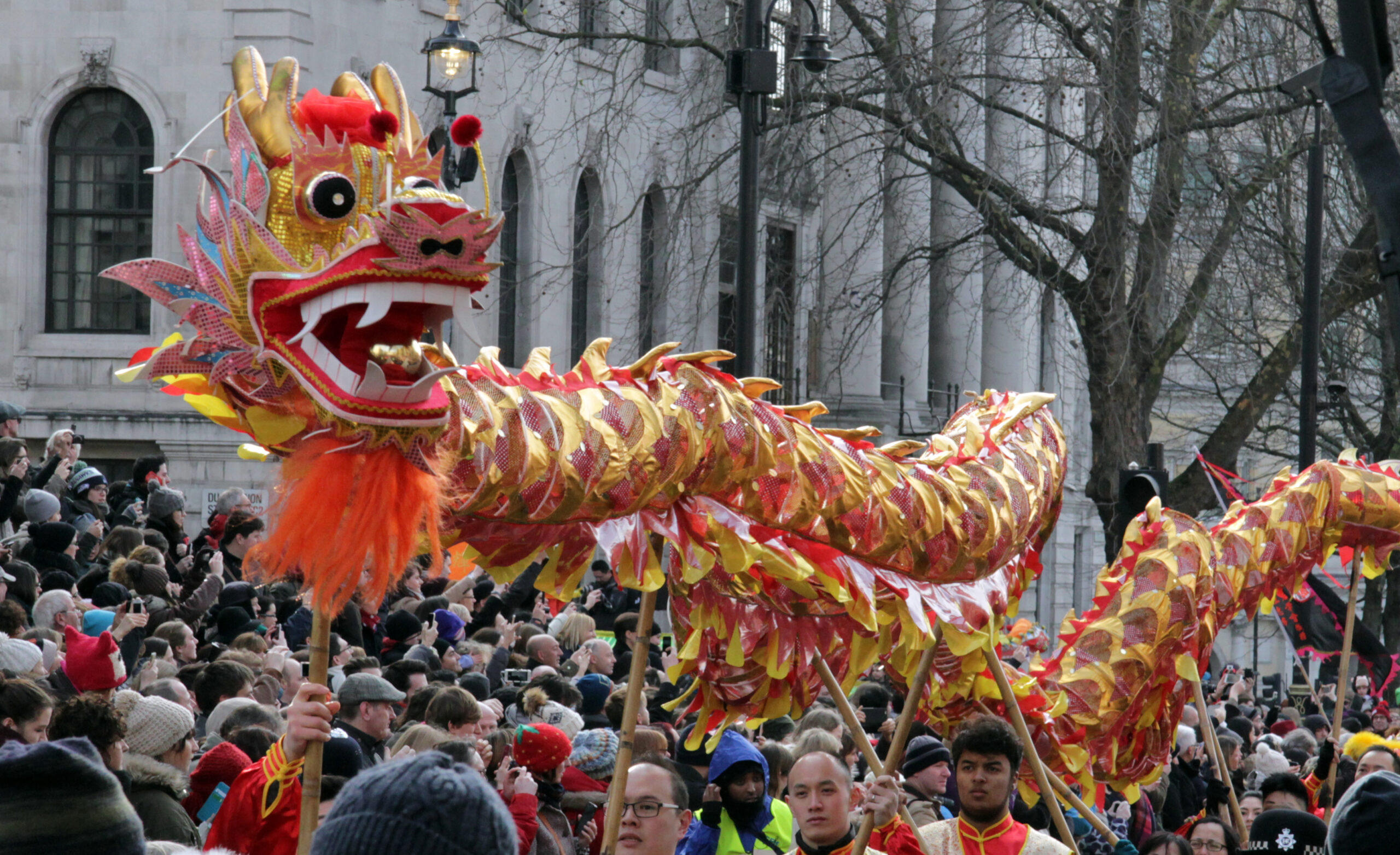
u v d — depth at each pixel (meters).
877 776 17.75
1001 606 18.98
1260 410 63.44
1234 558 26.39
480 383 13.57
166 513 36.38
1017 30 65.00
